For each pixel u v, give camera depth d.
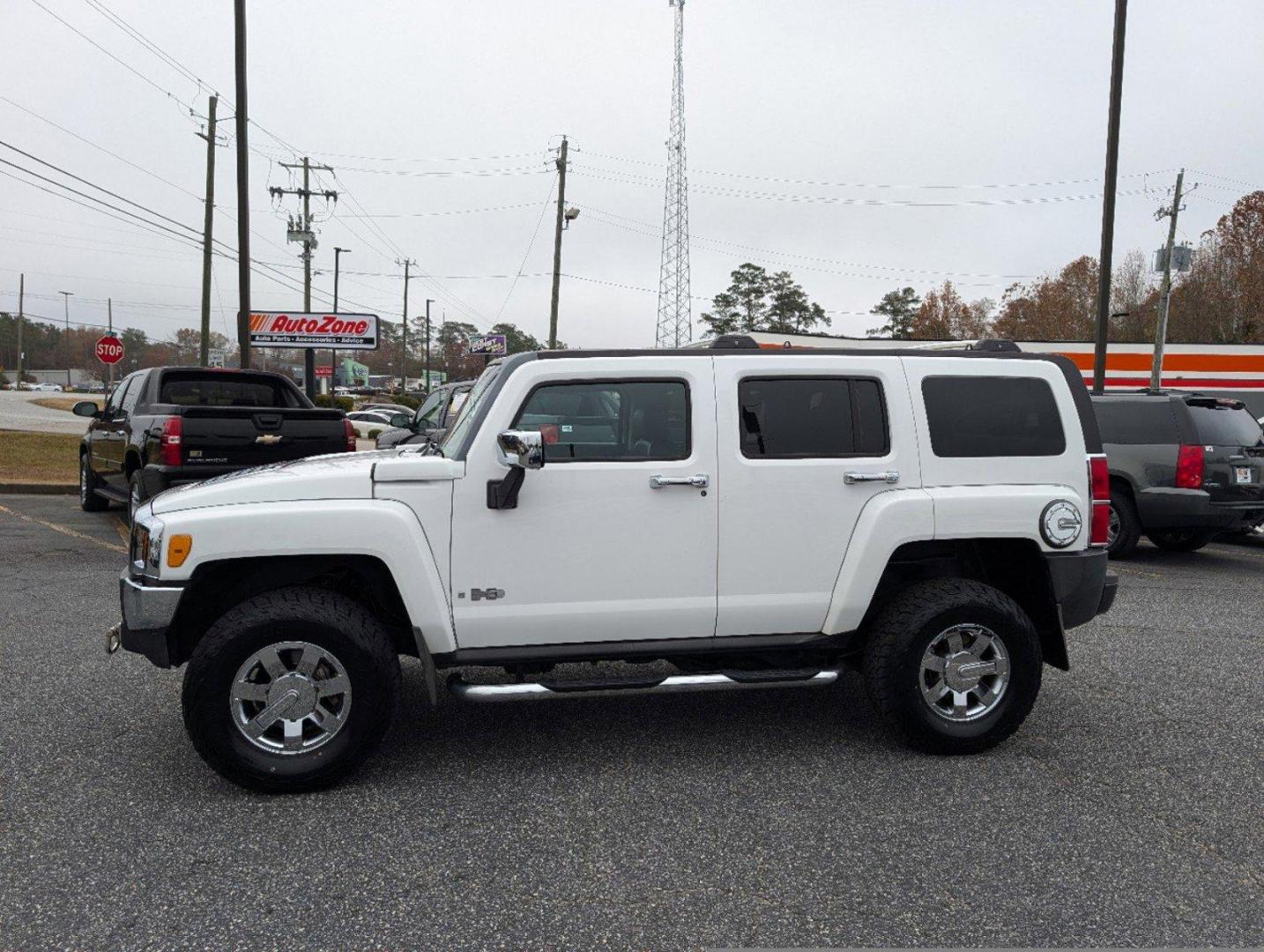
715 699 5.36
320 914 3.03
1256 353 30.34
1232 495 9.90
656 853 3.48
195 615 4.25
